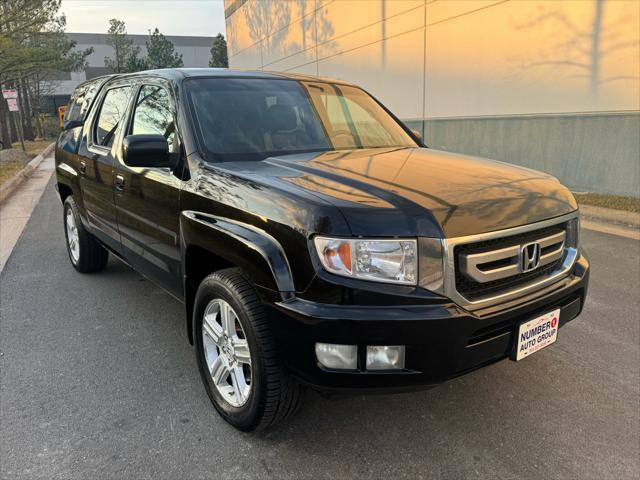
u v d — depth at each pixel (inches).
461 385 120.4
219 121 123.0
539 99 382.0
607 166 346.9
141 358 134.6
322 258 82.3
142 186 130.3
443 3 455.2
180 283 121.0
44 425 105.6
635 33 315.9
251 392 94.8
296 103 139.2
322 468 92.9
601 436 101.3
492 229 86.4
